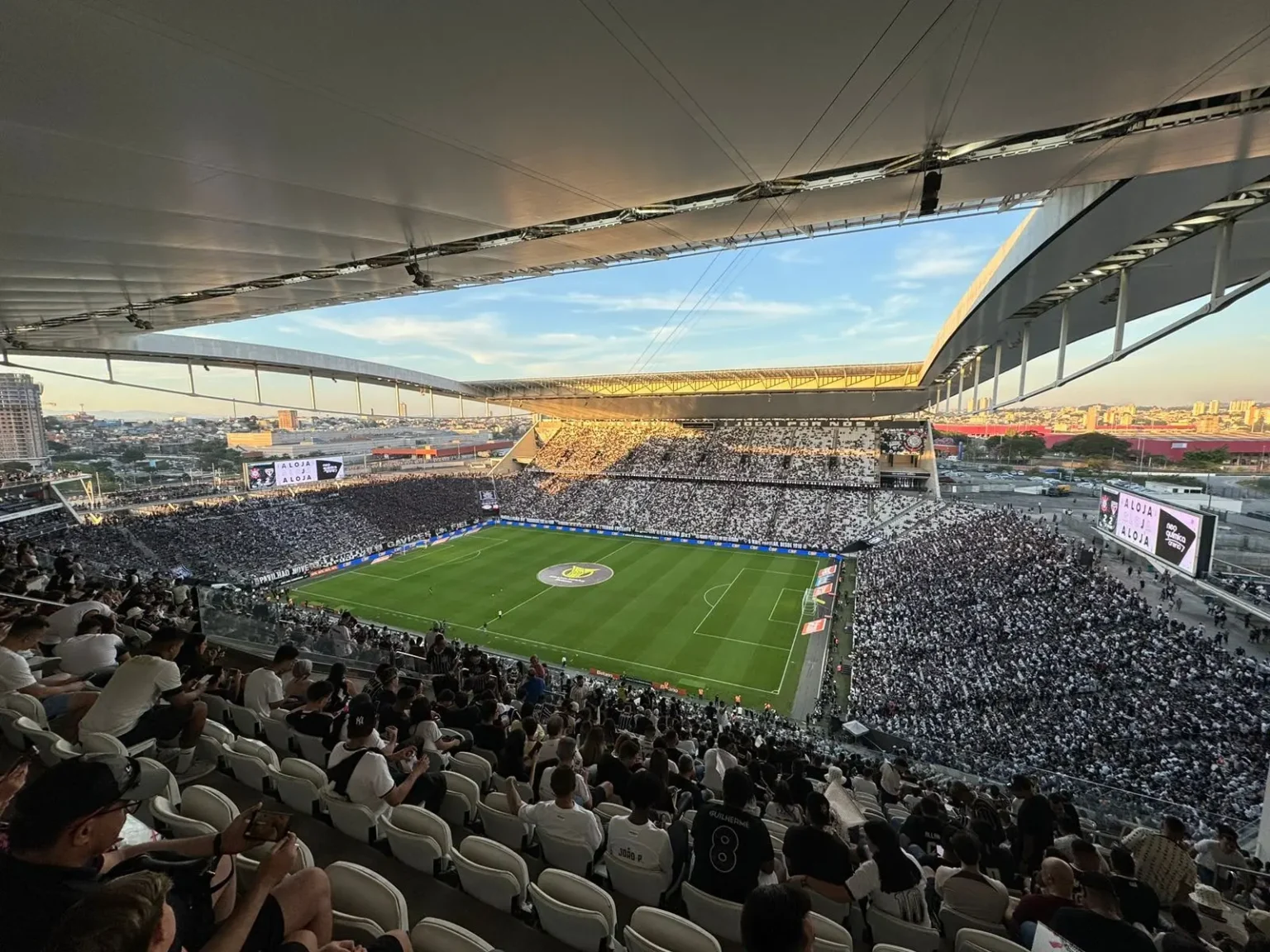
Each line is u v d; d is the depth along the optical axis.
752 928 2.24
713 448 60.78
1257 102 5.74
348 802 4.74
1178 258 10.93
